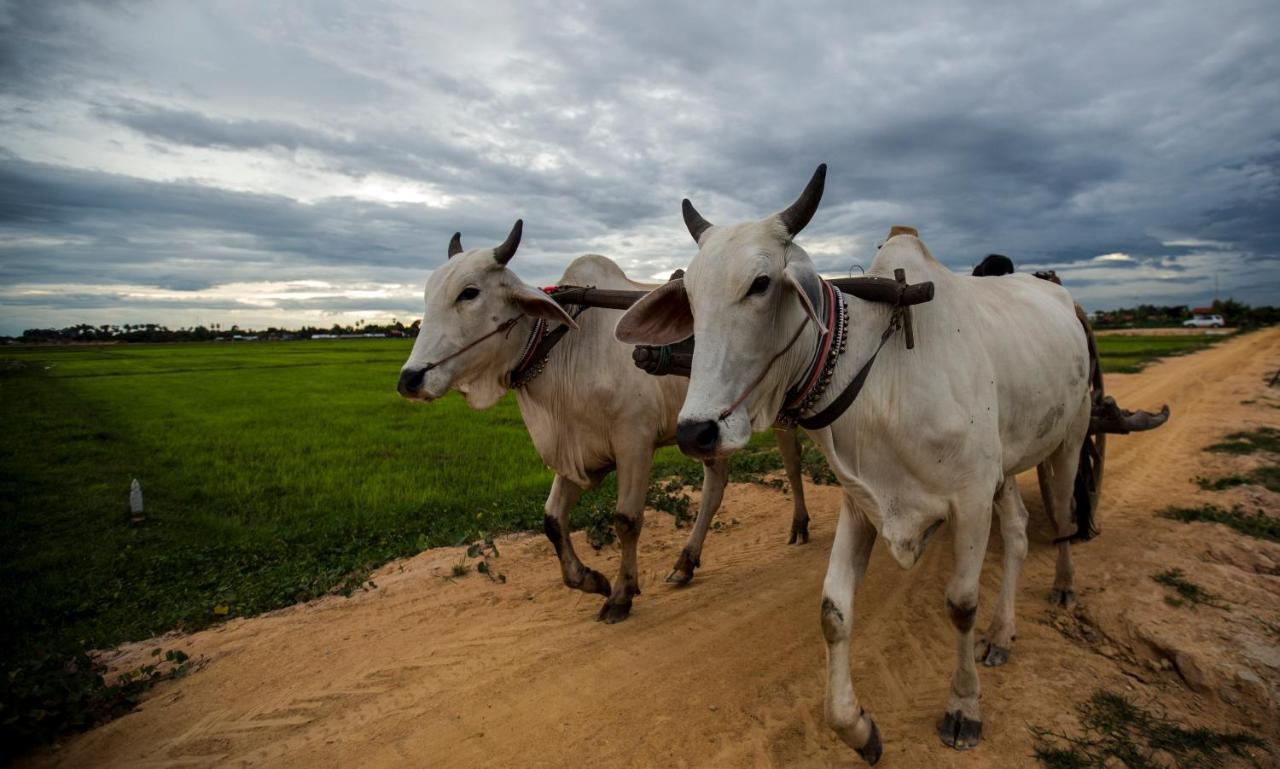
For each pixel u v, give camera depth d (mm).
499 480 8867
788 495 7094
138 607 5078
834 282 2811
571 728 3166
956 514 2814
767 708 3217
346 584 5176
